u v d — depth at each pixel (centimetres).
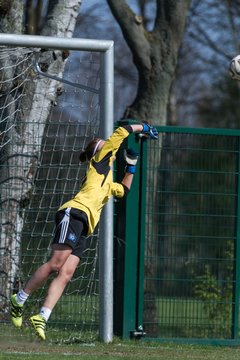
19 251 2934
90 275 2858
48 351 2486
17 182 2952
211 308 2983
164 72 4047
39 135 2984
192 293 3002
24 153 2964
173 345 2783
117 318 2864
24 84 3019
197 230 2977
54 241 2355
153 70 4038
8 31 3262
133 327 2827
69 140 2938
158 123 4066
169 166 2922
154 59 4034
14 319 2375
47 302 2320
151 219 2917
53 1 3341
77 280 2862
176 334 2952
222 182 2978
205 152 2947
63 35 3319
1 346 2555
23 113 3003
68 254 2345
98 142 2491
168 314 2948
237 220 2923
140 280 2828
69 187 2939
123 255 2827
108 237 2711
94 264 2838
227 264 3030
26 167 2958
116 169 2847
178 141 2919
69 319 2848
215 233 3002
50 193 2952
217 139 2948
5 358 2233
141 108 4066
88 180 2420
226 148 2952
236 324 2909
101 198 2409
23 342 2662
